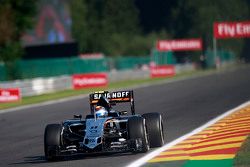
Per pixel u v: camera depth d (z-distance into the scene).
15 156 54.94
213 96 112.88
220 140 52.16
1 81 172.75
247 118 68.19
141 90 148.50
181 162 42.41
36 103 126.88
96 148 46.47
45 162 48.72
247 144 48.28
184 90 136.25
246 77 176.62
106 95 54.91
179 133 62.47
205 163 41.38
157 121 51.44
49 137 48.38
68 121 51.47
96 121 49.31
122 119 49.97
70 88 174.38
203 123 70.44
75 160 48.06
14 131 78.06
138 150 48.06
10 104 129.38
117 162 44.72
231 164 40.19
